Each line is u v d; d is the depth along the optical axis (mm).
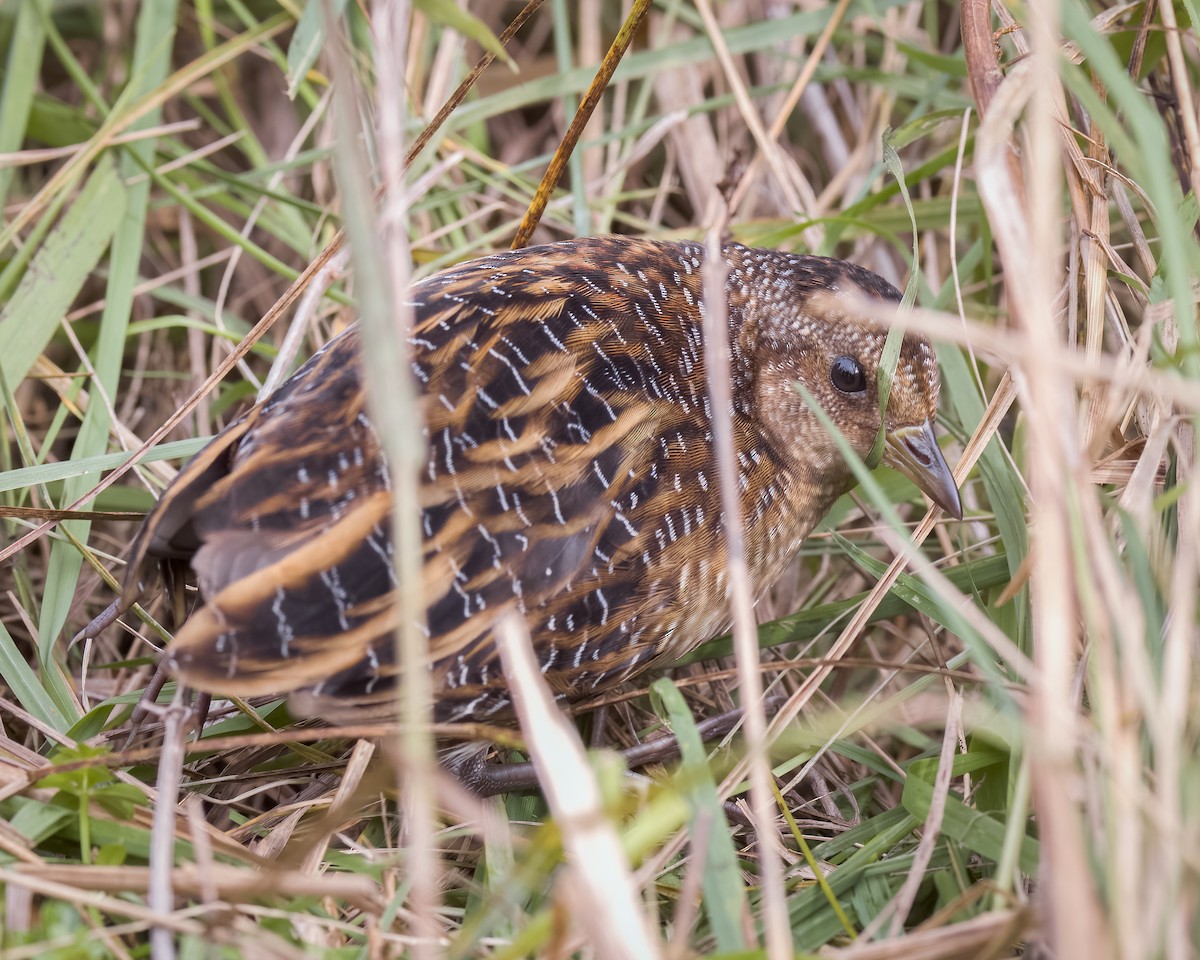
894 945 4590
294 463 5207
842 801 6609
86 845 5078
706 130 9539
